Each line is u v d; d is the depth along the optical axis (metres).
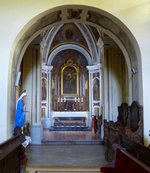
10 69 6.36
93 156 8.01
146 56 6.42
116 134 6.47
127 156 4.48
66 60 17.19
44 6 6.41
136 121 6.66
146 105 6.32
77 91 16.98
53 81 16.91
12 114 6.76
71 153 8.47
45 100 16.02
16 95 7.34
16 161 5.27
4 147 4.29
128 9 6.52
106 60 10.71
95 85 15.59
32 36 7.62
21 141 5.57
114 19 6.67
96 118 14.34
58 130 14.48
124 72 10.40
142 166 3.66
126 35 6.99
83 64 16.98
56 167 6.57
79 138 11.20
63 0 6.44
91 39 14.94
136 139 6.40
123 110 8.41
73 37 15.67
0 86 6.18
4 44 6.29
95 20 7.64
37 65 10.56
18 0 6.40
